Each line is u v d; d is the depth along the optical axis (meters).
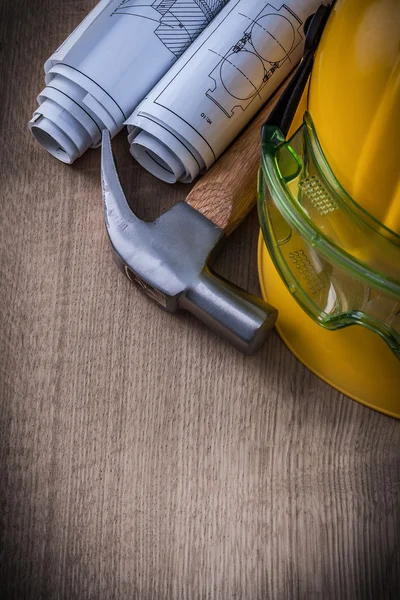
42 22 0.80
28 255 0.74
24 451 0.68
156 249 0.67
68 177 0.76
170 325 0.72
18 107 0.78
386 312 0.60
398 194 0.51
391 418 0.69
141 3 0.72
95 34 0.71
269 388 0.70
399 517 0.66
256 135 0.71
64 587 0.65
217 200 0.69
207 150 0.70
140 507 0.67
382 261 0.54
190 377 0.70
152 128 0.69
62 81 0.71
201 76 0.69
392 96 0.48
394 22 0.48
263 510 0.67
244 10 0.70
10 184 0.75
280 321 0.71
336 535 0.66
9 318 0.72
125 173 0.76
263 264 0.72
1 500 0.67
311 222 0.53
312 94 0.55
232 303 0.65
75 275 0.73
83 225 0.74
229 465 0.68
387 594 0.65
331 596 0.65
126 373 0.70
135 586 0.65
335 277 0.62
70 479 0.68
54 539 0.66
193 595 0.65
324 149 0.54
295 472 0.68
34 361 0.71
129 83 0.71
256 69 0.70
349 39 0.51
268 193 0.62
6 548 0.66
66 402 0.69
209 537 0.66
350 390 0.69
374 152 0.50
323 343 0.67
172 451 0.68
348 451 0.68
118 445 0.68
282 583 0.65
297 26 0.71
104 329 0.72
